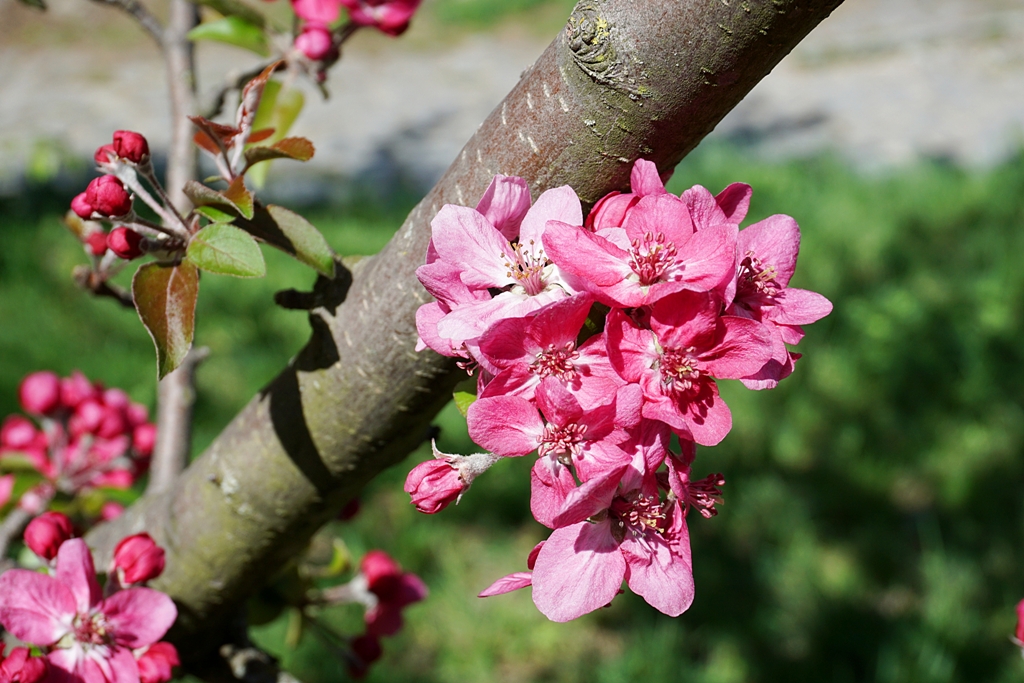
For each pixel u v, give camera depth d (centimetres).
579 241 47
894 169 271
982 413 176
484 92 374
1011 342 190
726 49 47
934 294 205
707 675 130
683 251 47
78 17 418
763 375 48
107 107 335
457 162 51
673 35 47
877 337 193
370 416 53
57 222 222
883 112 328
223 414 167
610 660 135
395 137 326
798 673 131
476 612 140
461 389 51
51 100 341
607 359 47
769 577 145
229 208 51
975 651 131
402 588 69
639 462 47
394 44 425
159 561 55
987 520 154
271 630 130
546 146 49
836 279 211
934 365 187
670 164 50
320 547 67
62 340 180
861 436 170
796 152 296
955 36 394
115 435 70
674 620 138
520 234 48
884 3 439
